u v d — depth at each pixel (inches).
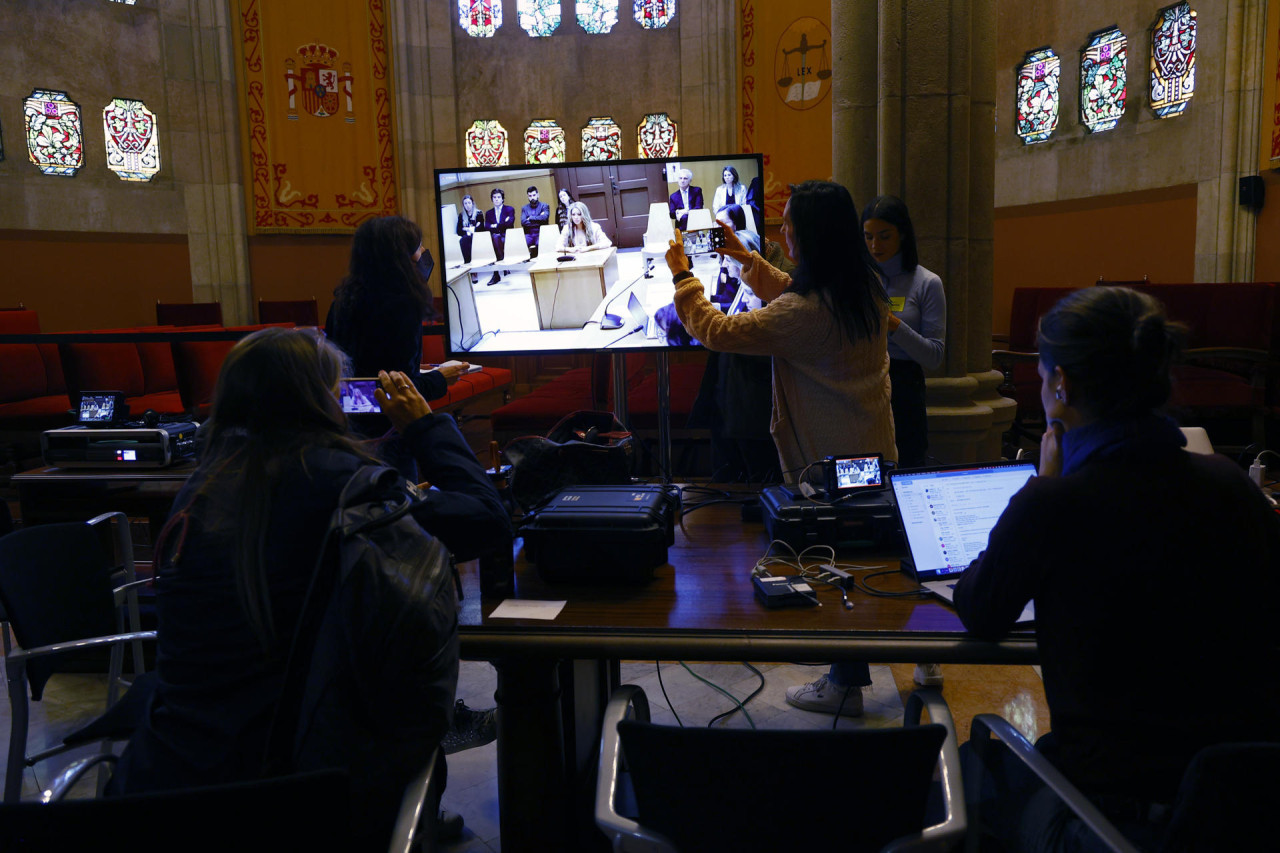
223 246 434.9
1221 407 203.8
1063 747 58.9
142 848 42.4
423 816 65.1
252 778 52.9
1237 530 56.2
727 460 138.6
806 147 423.8
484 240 107.9
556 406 197.6
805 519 87.2
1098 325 58.0
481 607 75.7
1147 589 55.9
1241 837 46.2
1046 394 63.2
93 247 424.2
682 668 137.8
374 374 120.6
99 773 77.3
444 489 69.2
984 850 67.9
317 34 426.0
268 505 55.7
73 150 419.5
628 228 106.1
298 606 55.1
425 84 445.7
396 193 442.0
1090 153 373.7
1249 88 307.9
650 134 466.6
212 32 421.4
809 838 50.8
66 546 90.6
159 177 440.1
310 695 52.7
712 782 50.2
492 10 469.1
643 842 53.1
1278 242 304.2
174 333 146.2
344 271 448.8
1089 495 57.4
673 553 90.7
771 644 68.1
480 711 123.9
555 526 79.7
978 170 163.6
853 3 159.0
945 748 58.6
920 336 118.0
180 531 56.5
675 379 234.8
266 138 427.8
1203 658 55.7
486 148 476.4
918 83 156.0
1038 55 395.5
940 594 75.0
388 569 53.7
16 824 41.2
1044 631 60.0
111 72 424.2
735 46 431.2
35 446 251.0
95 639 83.4
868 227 122.5
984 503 83.6
